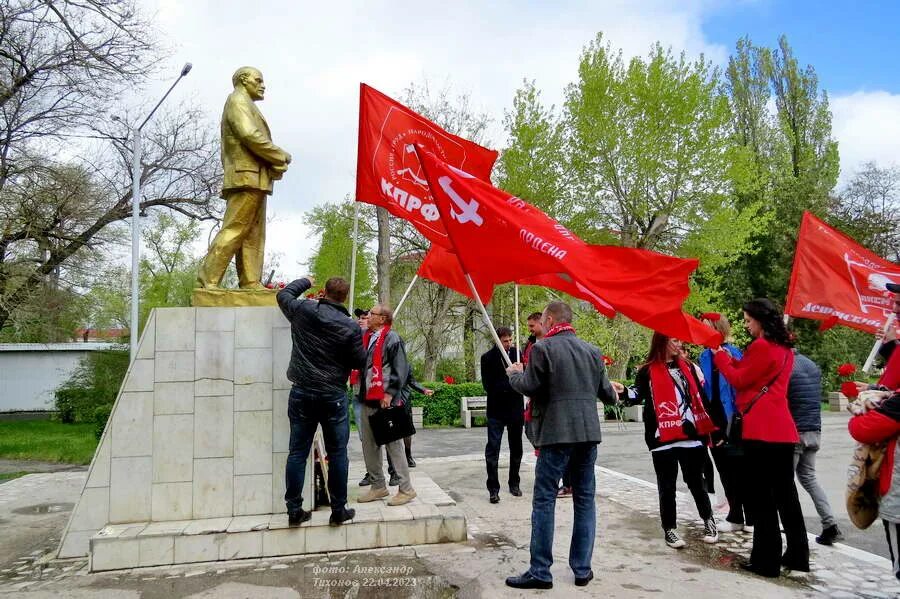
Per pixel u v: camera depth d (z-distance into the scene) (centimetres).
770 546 433
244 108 556
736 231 2108
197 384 516
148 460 505
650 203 2142
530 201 2081
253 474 515
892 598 391
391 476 675
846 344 2350
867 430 334
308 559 466
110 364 1889
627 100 2109
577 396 406
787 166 3095
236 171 553
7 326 2009
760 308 448
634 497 706
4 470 1083
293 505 471
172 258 3122
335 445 477
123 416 507
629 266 437
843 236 583
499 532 546
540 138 2077
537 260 453
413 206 634
